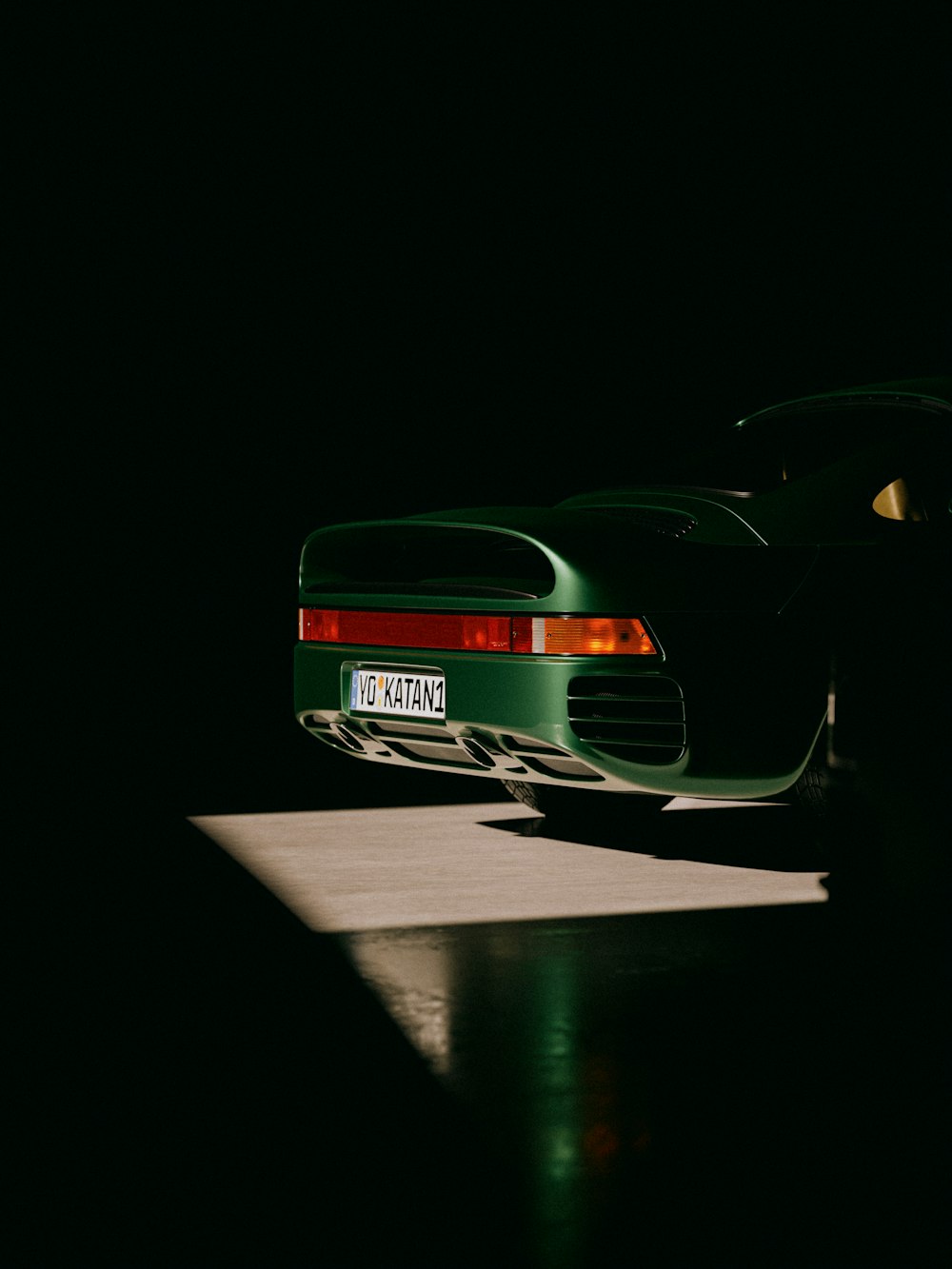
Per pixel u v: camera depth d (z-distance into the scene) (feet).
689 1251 6.48
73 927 12.17
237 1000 10.11
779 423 14.78
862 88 36.76
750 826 16.88
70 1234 6.68
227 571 39.19
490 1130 7.80
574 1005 9.93
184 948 11.46
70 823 17.58
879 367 36.81
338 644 14.10
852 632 12.04
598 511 13.89
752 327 38.73
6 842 16.29
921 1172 7.29
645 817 16.93
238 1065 8.82
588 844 15.84
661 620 11.96
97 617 38.86
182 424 38.81
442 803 19.36
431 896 13.17
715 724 12.01
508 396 39.32
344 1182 7.19
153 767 23.34
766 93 38.19
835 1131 7.80
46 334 37.73
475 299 39.11
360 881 13.92
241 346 38.78
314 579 14.66
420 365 38.99
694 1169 7.32
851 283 37.29
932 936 11.76
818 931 11.93
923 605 11.90
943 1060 8.89
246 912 12.63
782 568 12.32
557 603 12.09
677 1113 8.03
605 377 39.60
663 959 11.08
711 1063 8.80
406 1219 6.79
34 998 10.21
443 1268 6.35
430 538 14.17
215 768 23.34
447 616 12.87
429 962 10.97
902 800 11.73
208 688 37.01
